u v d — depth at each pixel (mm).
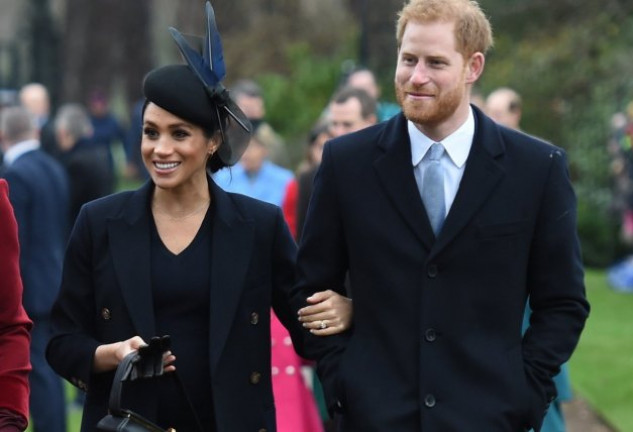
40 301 26297
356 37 65812
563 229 14148
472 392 13820
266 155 27641
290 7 73438
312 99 63500
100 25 104000
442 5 13758
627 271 46531
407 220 14023
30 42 85062
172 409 14023
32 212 26391
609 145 50906
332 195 14359
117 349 13711
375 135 14383
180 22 89688
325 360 14305
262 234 14516
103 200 14477
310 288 14477
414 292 13961
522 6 56844
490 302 13992
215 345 14016
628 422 28438
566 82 53844
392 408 13828
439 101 13758
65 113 34312
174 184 14023
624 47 53812
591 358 34781
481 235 13961
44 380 25969
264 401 14445
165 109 13891
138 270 14102
